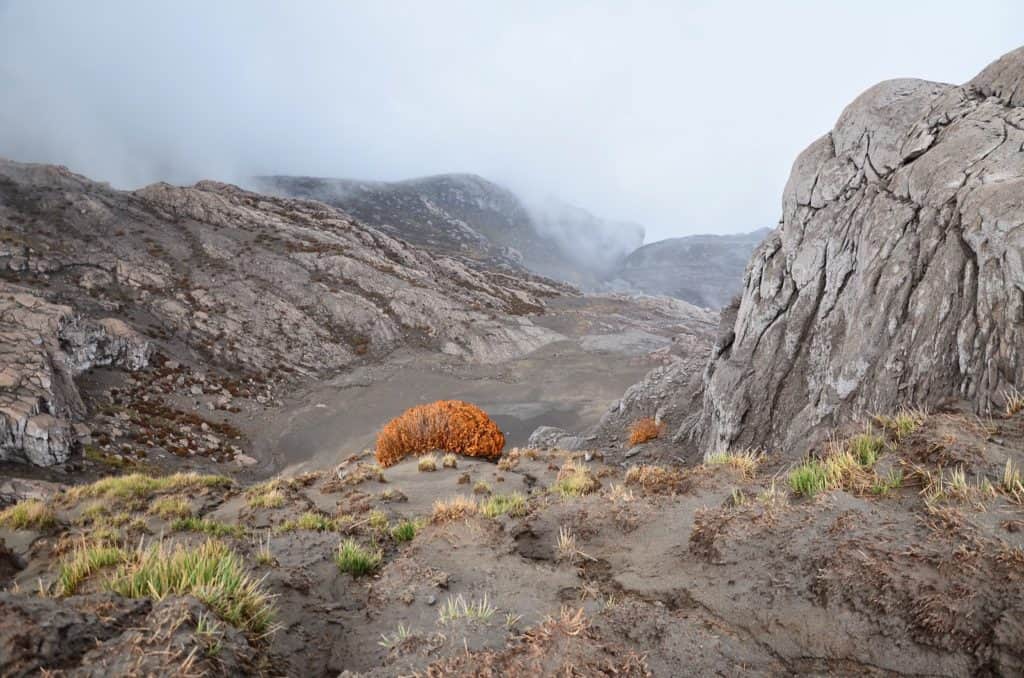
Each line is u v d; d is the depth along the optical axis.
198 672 2.30
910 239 9.81
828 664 3.00
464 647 3.12
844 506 4.22
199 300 69.94
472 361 72.06
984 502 3.76
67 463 34.38
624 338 78.31
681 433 18.16
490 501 7.34
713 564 4.27
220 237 86.50
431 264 112.00
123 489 12.55
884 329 9.48
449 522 6.15
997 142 9.31
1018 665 2.60
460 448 16.83
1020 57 10.45
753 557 4.12
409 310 81.12
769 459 7.11
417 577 4.98
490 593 4.48
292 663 3.60
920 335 8.55
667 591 4.07
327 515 9.95
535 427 50.03
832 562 3.63
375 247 107.00
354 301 79.38
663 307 108.62
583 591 4.32
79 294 61.53
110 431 40.97
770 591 3.68
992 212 7.73
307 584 5.12
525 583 4.64
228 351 63.47
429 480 13.20
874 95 13.21
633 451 18.23
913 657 2.89
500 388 63.12
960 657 2.77
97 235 76.75
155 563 3.47
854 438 5.57
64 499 12.27
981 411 6.09
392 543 7.12
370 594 4.88
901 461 4.71
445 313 80.94
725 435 13.62
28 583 6.36
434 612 4.29
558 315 94.56
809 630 3.26
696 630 3.27
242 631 2.98
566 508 6.25
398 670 2.93
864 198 12.04
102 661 2.28
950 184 9.38
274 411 55.16
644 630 3.20
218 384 56.59
